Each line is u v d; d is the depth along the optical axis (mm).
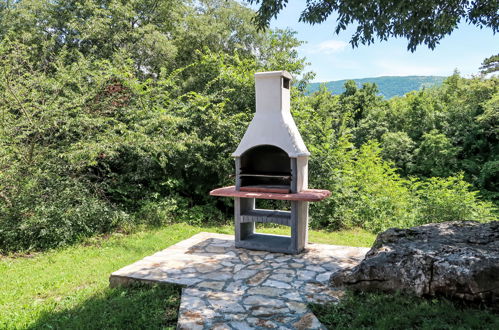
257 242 5871
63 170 7344
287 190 5465
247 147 5746
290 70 10969
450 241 4051
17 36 10773
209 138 8836
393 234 4406
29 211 6586
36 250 6344
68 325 3324
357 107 27406
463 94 23516
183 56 15016
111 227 7730
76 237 6855
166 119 8227
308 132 9867
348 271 4160
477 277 3385
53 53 10680
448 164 19172
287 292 3951
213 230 7836
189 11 15773
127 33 12125
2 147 6418
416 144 20984
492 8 4812
